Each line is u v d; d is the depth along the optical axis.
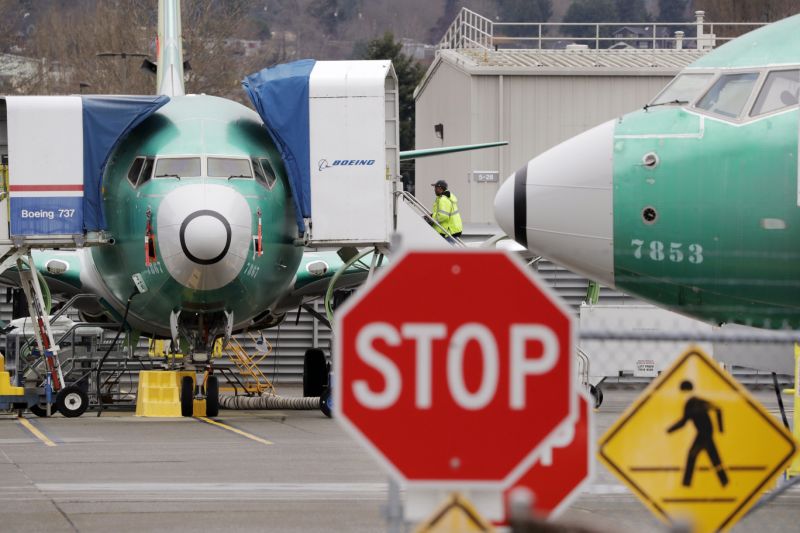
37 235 92.81
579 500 50.97
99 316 112.00
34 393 92.62
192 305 90.75
